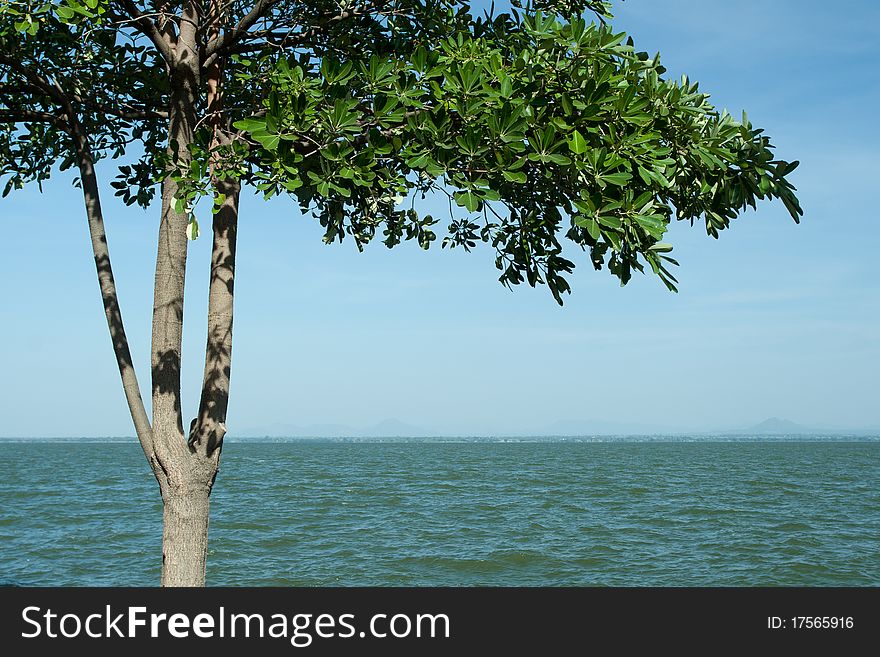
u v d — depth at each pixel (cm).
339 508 4147
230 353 720
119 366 700
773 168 652
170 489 685
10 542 2898
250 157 711
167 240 700
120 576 2273
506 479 6781
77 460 12269
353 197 858
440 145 601
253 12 712
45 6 637
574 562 2508
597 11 827
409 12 780
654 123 636
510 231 753
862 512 3928
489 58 640
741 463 10550
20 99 814
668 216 659
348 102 593
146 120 877
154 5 753
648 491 5338
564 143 616
